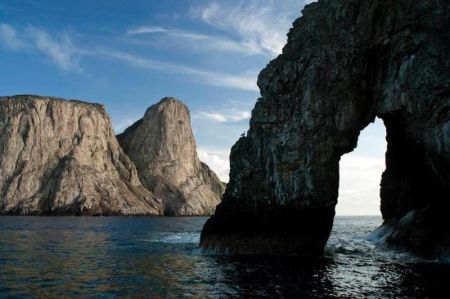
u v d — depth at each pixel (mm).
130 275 29641
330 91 42438
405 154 47125
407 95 39406
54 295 23453
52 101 188875
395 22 41562
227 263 35219
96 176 177625
